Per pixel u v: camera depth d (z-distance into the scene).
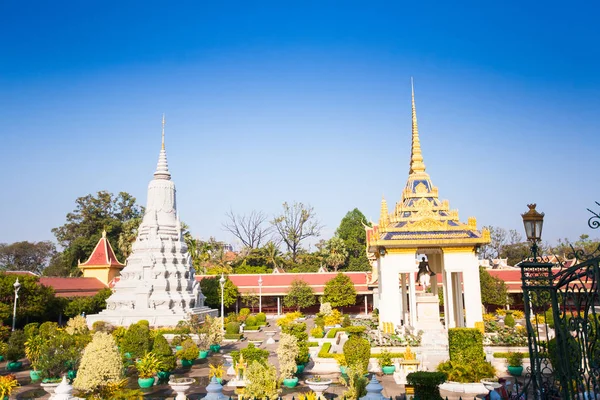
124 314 56.75
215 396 22.12
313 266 95.81
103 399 21.69
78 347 31.66
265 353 30.17
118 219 111.75
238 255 103.81
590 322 12.07
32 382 31.56
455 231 42.31
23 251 113.56
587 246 91.06
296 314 64.25
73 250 100.69
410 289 41.91
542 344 13.98
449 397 23.92
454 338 27.12
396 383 28.33
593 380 11.34
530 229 14.66
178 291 60.56
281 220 103.75
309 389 28.14
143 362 30.00
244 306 77.00
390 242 41.75
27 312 51.09
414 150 47.16
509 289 67.25
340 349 40.00
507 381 27.20
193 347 36.84
